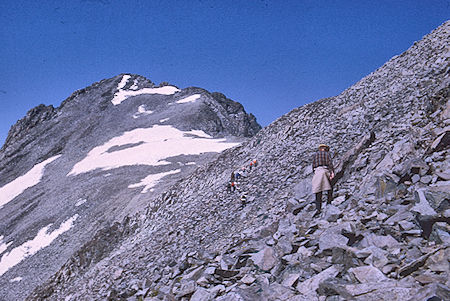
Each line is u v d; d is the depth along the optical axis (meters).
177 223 19.33
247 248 8.58
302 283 5.35
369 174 9.86
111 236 32.06
